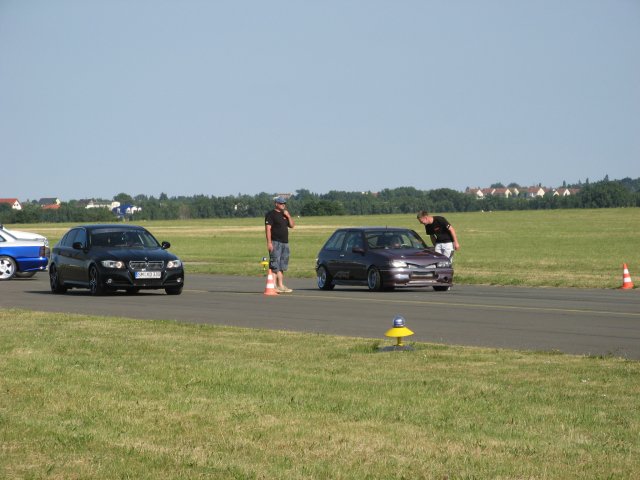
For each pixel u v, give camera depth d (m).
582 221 189.88
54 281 40.12
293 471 10.81
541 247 95.75
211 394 15.02
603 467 10.90
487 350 19.70
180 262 38.38
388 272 38.53
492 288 41.28
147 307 31.84
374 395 14.87
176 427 12.91
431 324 25.55
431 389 15.32
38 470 10.96
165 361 18.36
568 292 38.50
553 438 12.18
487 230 150.38
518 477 10.55
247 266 60.09
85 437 12.37
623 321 26.17
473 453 11.51
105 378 16.50
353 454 11.52
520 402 14.30
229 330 23.53
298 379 16.25
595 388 15.38
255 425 12.97
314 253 86.00
